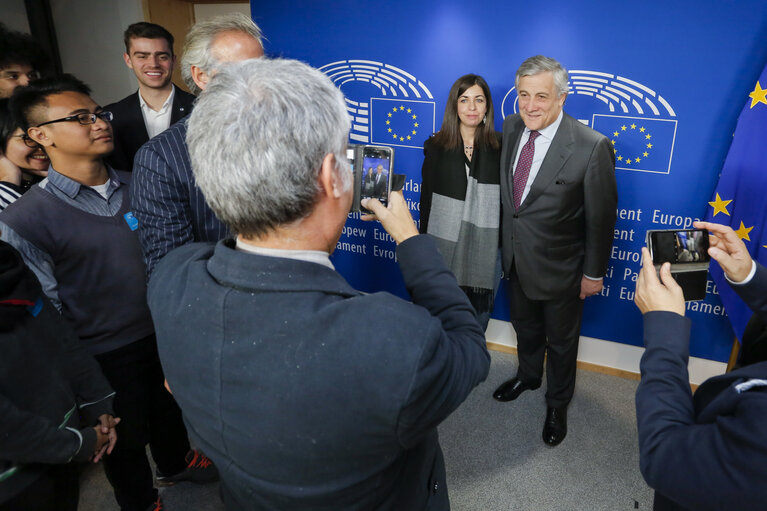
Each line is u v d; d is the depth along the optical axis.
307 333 0.53
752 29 1.86
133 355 1.56
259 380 0.54
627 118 2.14
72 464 1.15
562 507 1.83
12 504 1.00
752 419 0.56
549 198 1.93
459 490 1.92
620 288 2.43
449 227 2.33
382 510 0.68
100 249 1.44
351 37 2.55
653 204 2.21
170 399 1.76
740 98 1.95
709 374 2.37
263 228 0.57
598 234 1.94
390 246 2.86
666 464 0.66
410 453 0.74
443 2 2.32
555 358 2.14
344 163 0.59
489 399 2.43
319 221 0.59
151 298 0.67
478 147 2.21
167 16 3.61
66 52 3.83
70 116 1.32
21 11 3.67
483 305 2.43
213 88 0.56
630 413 2.31
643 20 2.00
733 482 0.57
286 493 0.59
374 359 0.51
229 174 0.53
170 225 1.30
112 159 2.50
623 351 2.54
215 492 1.92
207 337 0.58
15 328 1.00
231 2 3.66
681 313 0.81
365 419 0.52
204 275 0.61
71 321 1.46
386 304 0.55
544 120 1.88
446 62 2.40
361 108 2.66
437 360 0.53
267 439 0.56
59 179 1.39
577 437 2.17
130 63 2.44
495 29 2.26
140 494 1.67
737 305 2.06
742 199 1.96
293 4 2.62
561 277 2.01
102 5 3.54
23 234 1.32
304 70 0.56
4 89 2.20
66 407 1.12
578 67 2.16
